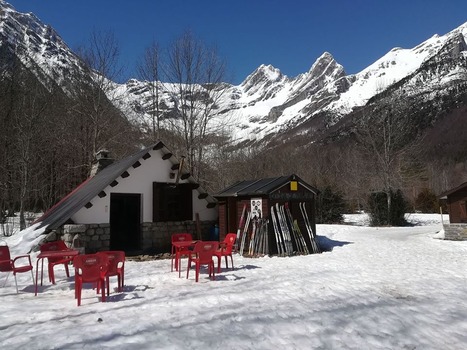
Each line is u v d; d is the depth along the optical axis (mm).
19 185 23031
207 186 26891
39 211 29375
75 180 26000
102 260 6055
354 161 37812
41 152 24797
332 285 7453
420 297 6652
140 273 8656
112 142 25234
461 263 10867
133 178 13258
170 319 4926
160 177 13930
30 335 4293
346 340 4398
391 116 31703
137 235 13727
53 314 5234
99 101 24141
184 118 25297
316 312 5418
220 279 7973
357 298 6410
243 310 5398
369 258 11844
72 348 3869
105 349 3832
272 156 42000
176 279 7941
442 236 18250
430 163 64312
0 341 4129
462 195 18234
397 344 4363
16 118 22734
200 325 4664
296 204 13648
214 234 14773
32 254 11008
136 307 5586
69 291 6910
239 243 13438
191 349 3916
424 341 4500
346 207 36375
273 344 4172
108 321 4844
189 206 14570
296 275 8562
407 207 31734
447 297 6672
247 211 13633
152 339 4129
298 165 42688
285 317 5121
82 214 12000
